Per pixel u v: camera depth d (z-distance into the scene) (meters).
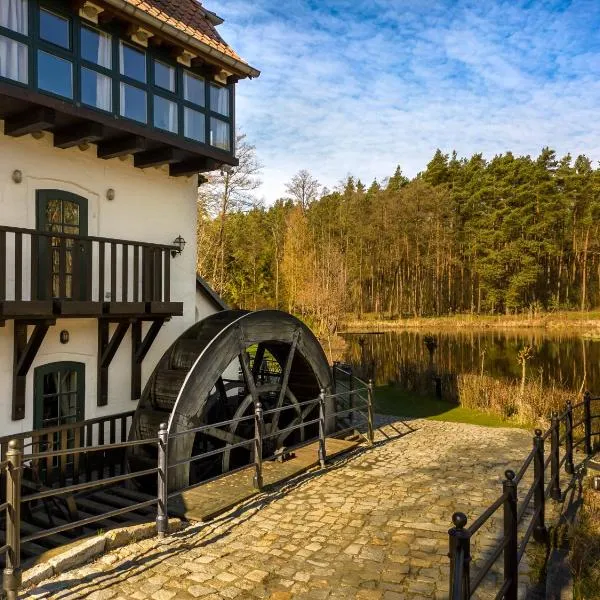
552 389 13.67
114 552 4.95
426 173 61.28
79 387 8.01
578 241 53.41
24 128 6.82
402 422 11.90
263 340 8.57
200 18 9.59
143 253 8.05
